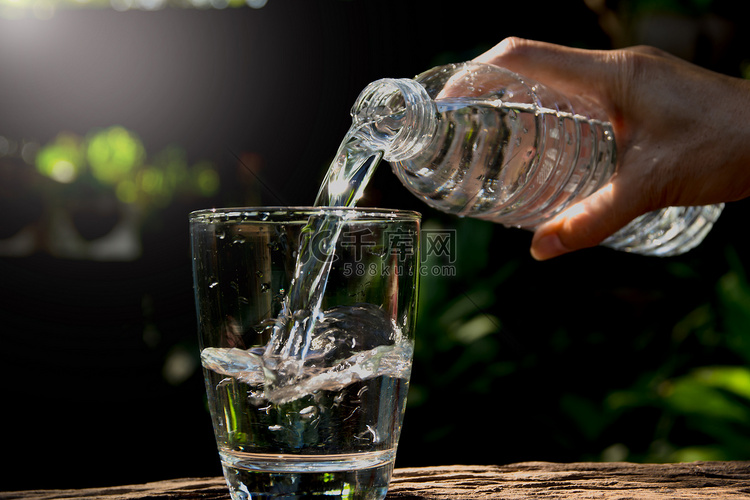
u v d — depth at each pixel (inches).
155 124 144.3
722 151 49.2
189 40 131.9
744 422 89.6
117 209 151.6
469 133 46.7
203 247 34.4
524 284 122.0
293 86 126.2
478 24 125.0
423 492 41.6
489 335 111.1
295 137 125.4
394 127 43.2
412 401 105.7
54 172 157.0
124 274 131.4
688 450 93.4
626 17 114.1
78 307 129.3
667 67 50.5
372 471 33.5
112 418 119.3
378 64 125.1
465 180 48.0
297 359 32.3
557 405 111.5
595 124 52.6
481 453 107.6
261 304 32.7
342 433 32.5
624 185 50.9
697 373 95.8
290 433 32.3
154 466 108.7
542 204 52.6
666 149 50.1
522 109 47.8
